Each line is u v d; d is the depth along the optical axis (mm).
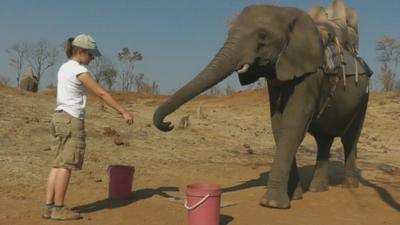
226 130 19688
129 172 8398
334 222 7461
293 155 8211
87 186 9289
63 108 6746
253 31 7809
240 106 29797
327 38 8711
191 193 6551
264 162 13281
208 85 7465
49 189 6957
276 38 7883
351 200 8969
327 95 8672
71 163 6824
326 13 9445
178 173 11109
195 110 26859
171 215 7438
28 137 13133
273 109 8633
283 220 7398
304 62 8094
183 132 17516
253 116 25984
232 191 9477
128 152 12945
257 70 8141
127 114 6742
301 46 8094
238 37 7766
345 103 9039
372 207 8508
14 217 7059
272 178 8156
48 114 16938
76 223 6879
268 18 7957
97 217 7242
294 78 8148
